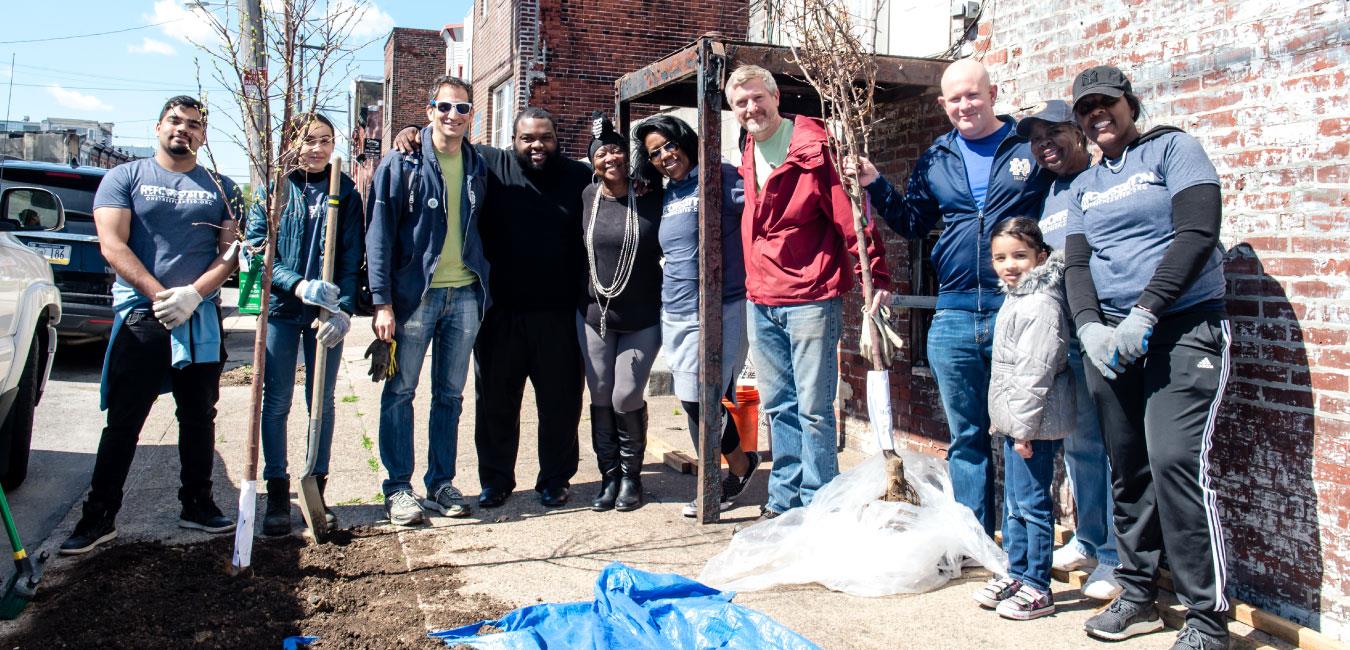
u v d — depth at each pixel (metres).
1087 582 3.74
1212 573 3.10
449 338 4.79
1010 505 3.63
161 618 3.38
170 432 6.91
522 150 4.86
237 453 6.23
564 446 5.11
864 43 6.13
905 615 3.57
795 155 4.18
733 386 5.25
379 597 3.69
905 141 5.71
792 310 4.33
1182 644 3.14
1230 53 3.56
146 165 4.18
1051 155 3.54
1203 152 3.10
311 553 4.21
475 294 4.82
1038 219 3.78
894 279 5.92
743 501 5.22
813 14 4.28
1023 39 4.58
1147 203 3.18
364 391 8.90
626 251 4.80
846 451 6.43
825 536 3.94
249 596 3.63
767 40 6.49
